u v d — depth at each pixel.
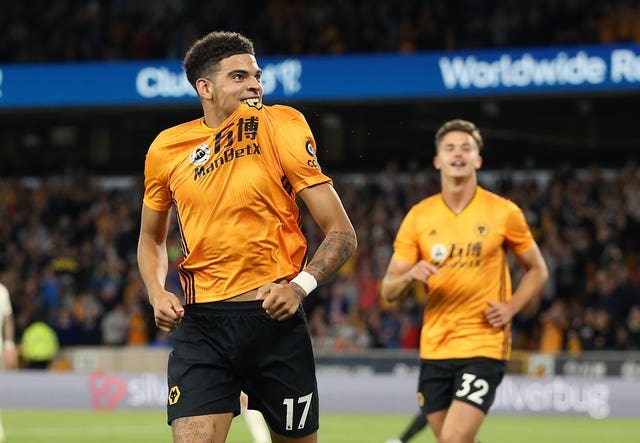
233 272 10.80
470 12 55.41
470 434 15.30
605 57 48.25
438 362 15.92
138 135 65.19
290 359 10.87
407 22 55.53
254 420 25.45
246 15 58.44
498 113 60.56
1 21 58.94
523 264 16.50
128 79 52.47
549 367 39.91
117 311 48.91
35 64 53.69
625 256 49.81
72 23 58.38
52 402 41.72
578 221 51.09
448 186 16.45
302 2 57.44
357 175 62.03
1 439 26.17
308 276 10.31
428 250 16.30
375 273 49.31
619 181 53.28
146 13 58.62
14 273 52.28
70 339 48.69
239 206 10.69
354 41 54.94
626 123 59.44
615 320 44.84
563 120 60.12
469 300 15.87
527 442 29.22
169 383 11.00
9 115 63.25
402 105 60.09
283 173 10.71
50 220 58.38
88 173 65.31
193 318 11.05
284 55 55.84
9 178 62.69
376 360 41.00
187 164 10.90
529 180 54.12
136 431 32.38
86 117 63.91
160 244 11.78
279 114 10.89
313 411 11.08
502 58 49.41
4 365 44.81
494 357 15.69
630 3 51.72
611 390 37.59
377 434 31.73
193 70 11.11
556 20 52.59
